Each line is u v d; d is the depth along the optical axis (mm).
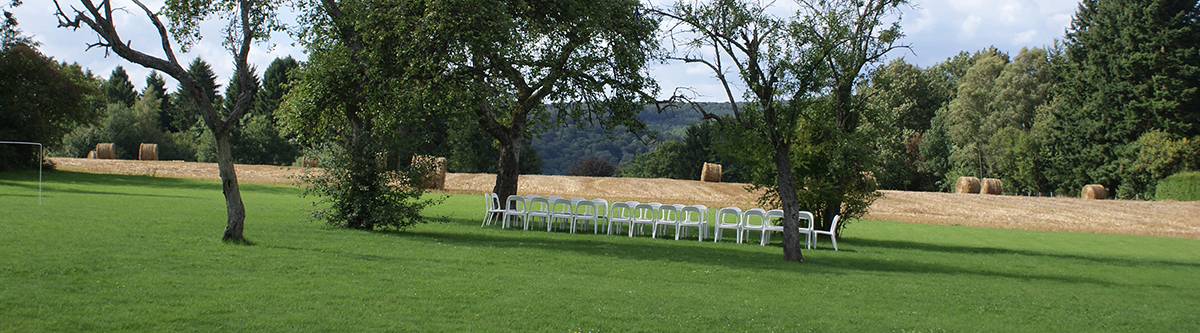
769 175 19000
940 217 30625
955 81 89250
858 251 16312
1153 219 32062
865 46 15859
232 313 6273
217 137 11453
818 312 7918
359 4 15469
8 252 8836
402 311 6766
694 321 7051
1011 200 40562
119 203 18688
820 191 18484
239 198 11742
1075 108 59062
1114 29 55219
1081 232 26828
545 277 9531
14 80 36781
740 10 13531
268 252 10539
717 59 13953
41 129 37125
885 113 18938
